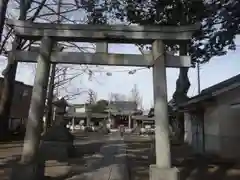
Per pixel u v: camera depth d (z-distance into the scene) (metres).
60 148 14.52
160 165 7.46
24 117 37.03
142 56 8.33
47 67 8.20
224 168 11.09
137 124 62.06
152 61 8.28
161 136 7.62
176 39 8.15
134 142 27.64
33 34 8.27
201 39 15.48
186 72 19.80
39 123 7.90
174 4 13.25
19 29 8.27
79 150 18.62
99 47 8.39
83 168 11.21
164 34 8.17
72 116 60.94
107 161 13.48
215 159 13.23
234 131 12.18
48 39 8.28
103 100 70.75
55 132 15.08
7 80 18.38
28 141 7.73
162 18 13.99
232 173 10.16
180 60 8.25
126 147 21.62
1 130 20.75
